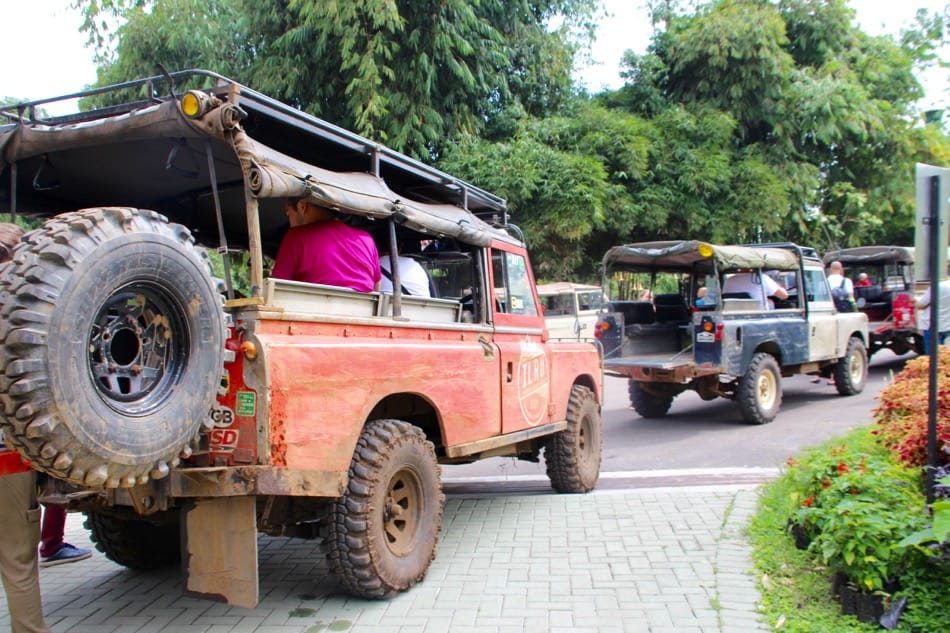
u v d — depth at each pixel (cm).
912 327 1423
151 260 304
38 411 262
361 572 411
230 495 348
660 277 1244
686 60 1978
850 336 1295
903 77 2353
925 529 360
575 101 1914
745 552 501
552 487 698
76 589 478
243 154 355
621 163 1767
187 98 353
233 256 678
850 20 2206
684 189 1828
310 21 1332
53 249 273
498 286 605
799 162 2066
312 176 389
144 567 507
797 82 1988
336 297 421
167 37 1477
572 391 696
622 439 995
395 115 1384
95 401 282
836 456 487
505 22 1673
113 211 301
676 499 651
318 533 439
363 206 425
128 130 378
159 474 312
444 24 1392
